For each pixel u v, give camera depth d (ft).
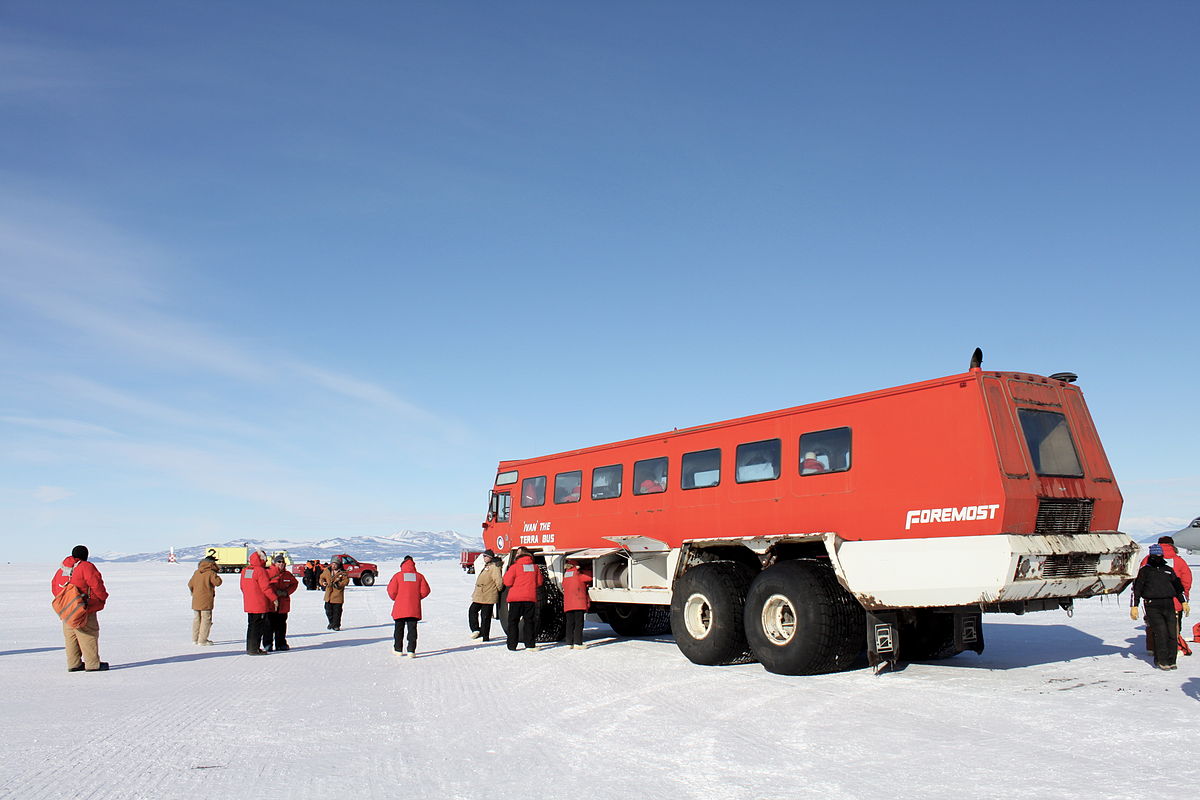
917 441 33.68
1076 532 32.96
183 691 33.86
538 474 57.67
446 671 39.50
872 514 34.76
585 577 49.44
